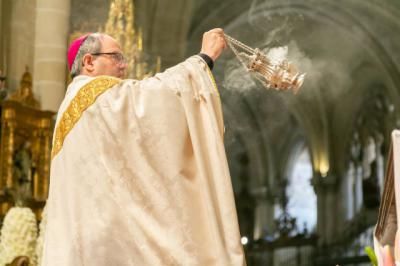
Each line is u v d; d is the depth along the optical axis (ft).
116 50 16.07
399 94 130.62
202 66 14.96
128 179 14.23
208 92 14.58
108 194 14.16
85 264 13.87
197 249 13.82
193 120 14.37
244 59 15.26
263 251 146.61
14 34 53.06
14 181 46.19
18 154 46.83
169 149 14.23
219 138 14.33
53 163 15.06
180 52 101.04
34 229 28.53
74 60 16.17
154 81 14.74
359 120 141.18
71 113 14.89
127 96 14.61
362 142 141.79
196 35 118.73
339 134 144.97
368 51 130.82
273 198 153.79
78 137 14.62
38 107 49.98
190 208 14.08
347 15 124.88
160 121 14.33
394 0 120.16
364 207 141.90
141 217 13.98
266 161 153.38
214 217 13.82
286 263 145.07
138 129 14.34
